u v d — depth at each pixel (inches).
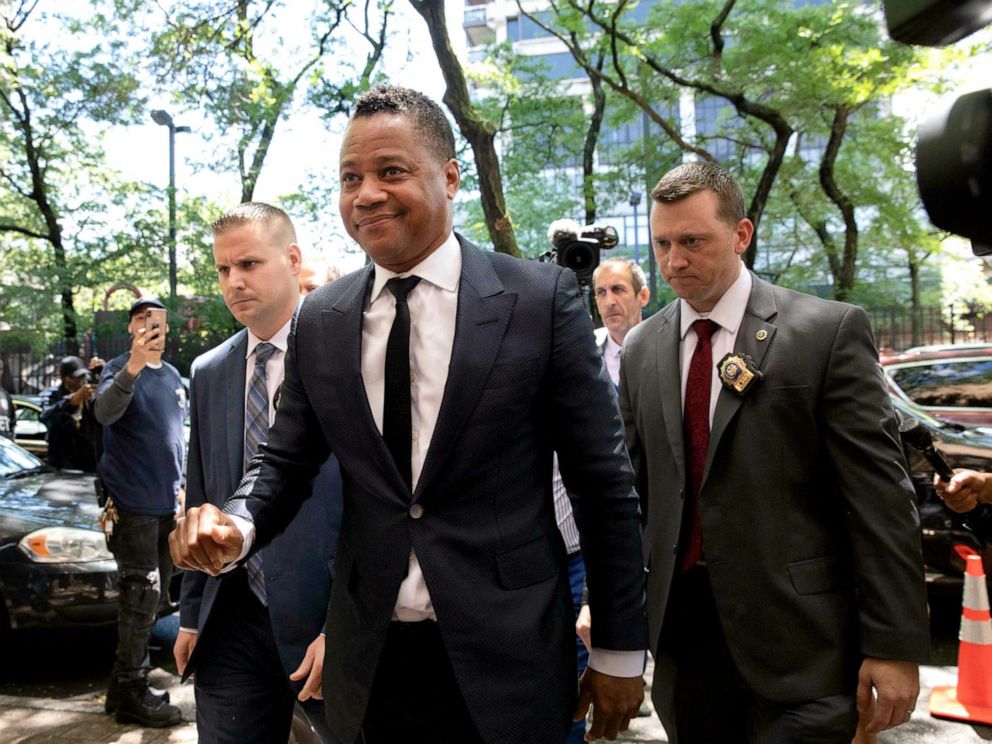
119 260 722.8
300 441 70.0
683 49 583.8
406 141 61.2
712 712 87.7
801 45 509.0
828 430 81.3
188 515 58.9
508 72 592.7
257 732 95.0
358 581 63.2
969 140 34.8
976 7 31.0
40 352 735.1
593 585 63.6
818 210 697.6
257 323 98.2
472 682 58.4
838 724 77.4
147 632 156.3
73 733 150.1
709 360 89.4
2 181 697.6
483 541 59.6
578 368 61.7
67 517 191.9
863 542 78.0
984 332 863.7
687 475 88.6
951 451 198.7
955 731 147.1
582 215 948.6
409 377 62.2
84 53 611.8
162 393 157.9
